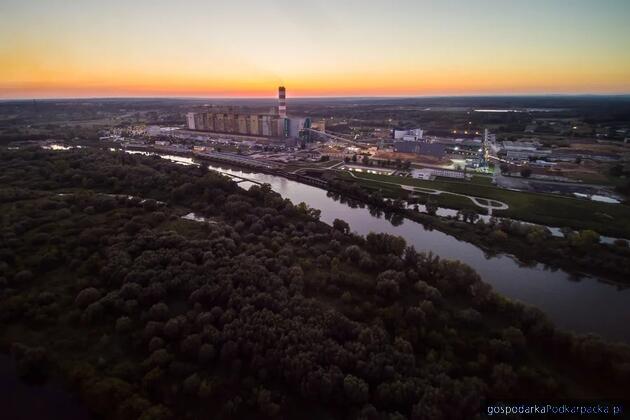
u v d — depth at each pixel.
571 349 95.38
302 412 79.25
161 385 83.31
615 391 86.25
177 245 141.62
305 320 101.38
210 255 132.50
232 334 93.38
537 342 101.81
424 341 100.56
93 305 104.75
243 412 78.12
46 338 98.94
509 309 113.50
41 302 111.00
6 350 96.94
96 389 79.94
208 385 81.56
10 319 104.62
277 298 110.31
